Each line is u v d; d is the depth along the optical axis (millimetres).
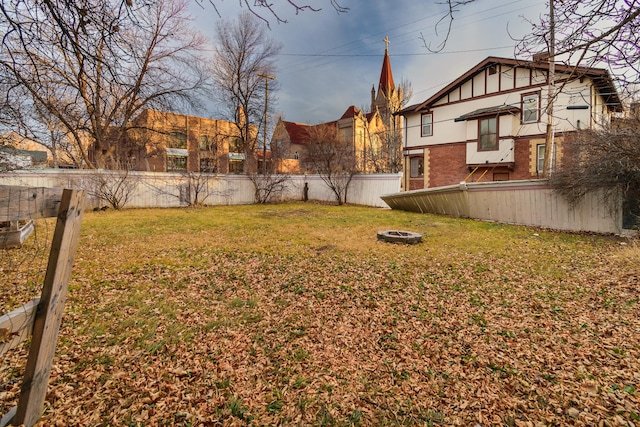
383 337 3121
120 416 2045
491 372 2535
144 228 9227
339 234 8461
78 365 2574
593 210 8695
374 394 2305
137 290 4281
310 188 20609
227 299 4047
